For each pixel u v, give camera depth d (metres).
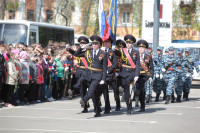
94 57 13.17
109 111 14.48
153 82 19.38
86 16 54.81
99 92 13.39
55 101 18.86
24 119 12.83
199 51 34.38
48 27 29.53
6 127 11.26
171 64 18.42
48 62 18.67
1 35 26.91
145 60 14.80
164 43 34.44
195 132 10.74
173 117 13.56
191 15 61.84
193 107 16.73
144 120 12.77
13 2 55.41
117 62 13.87
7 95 16.33
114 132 10.51
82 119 12.90
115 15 20.62
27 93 17.56
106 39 14.48
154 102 19.06
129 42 13.93
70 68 20.45
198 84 31.64
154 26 28.12
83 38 14.95
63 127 11.27
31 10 58.41
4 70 16.20
